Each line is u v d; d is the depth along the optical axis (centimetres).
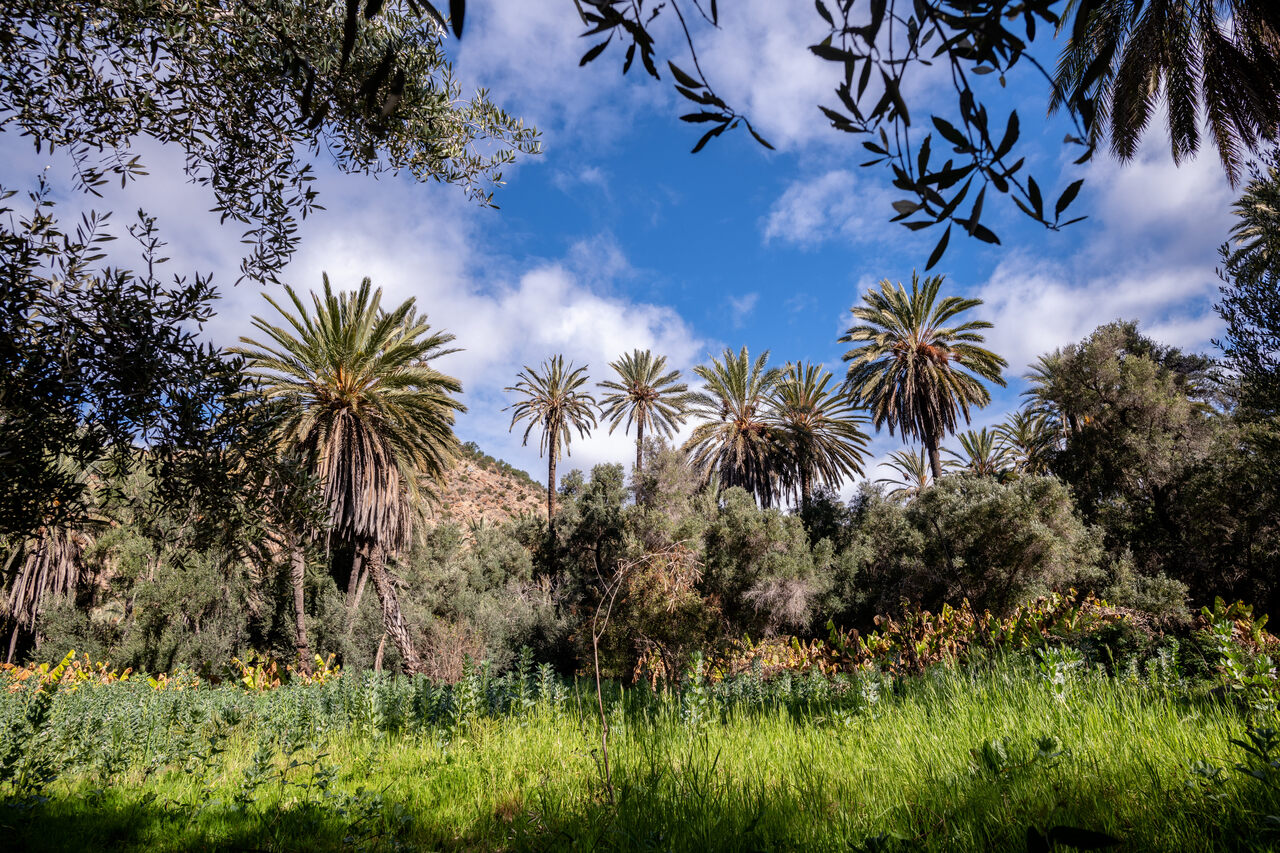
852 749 421
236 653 1936
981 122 88
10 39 233
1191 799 230
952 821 245
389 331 1528
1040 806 246
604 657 1224
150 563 1880
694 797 321
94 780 573
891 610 1553
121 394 231
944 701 498
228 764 632
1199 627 823
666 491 2023
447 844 333
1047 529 1227
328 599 1977
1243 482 1249
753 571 1662
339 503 1395
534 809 358
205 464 260
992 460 2834
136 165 268
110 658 1795
